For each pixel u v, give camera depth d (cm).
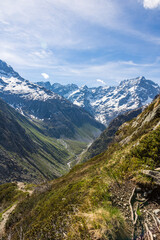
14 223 2678
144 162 951
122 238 537
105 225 572
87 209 761
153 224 575
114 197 785
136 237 541
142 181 786
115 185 880
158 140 1040
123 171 978
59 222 747
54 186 3300
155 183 733
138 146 1095
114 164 1227
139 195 748
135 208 675
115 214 631
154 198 704
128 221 614
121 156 1291
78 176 2822
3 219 3291
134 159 1018
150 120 2131
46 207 1714
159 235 522
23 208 3122
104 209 684
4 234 2447
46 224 809
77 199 1050
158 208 643
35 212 1978
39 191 3612
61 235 646
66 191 1708
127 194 775
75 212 783
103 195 820
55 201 1631
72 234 600
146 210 652
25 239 778
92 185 1127
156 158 938
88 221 615
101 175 1245
